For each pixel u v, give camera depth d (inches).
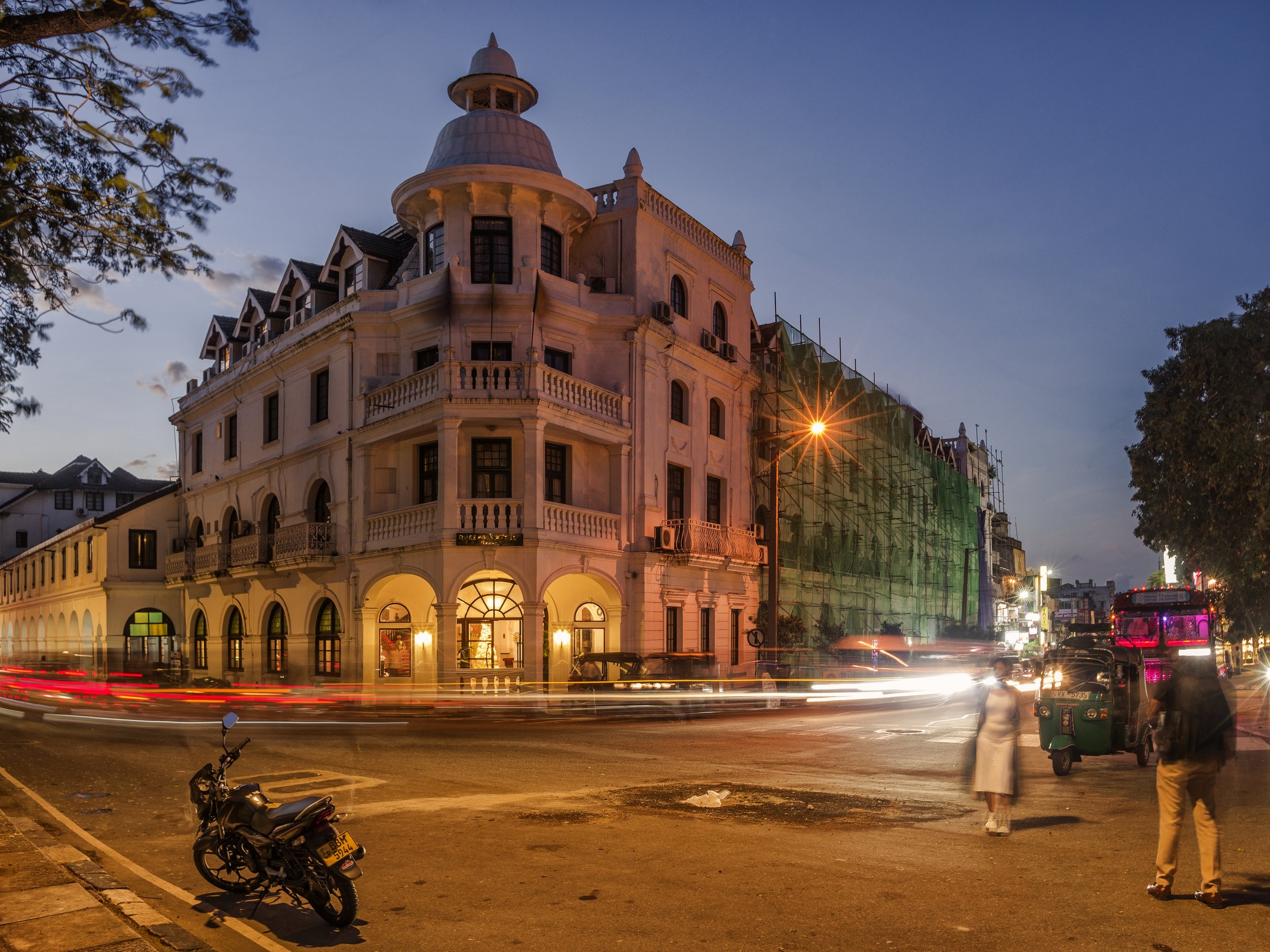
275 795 462.6
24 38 274.8
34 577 2118.6
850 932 249.9
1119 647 593.6
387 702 1013.8
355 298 1164.5
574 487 1098.7
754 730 794.2
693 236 1312.7
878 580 1942.7
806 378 1640.0
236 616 1427.2
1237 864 318.7
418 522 1026.1
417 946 244.1
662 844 350.9
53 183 296.7
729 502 1349.7
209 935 256.2
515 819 400.2
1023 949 236.5
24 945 227.8
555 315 1090.7
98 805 447.8
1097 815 409.7
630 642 1120.8
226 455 1481.3
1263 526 904.3
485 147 1097.4
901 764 574.6
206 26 290.2
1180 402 975.0
